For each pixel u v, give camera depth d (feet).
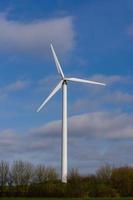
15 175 361.30
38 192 319.06
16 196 319.06
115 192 321.11
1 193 321.11
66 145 331.16
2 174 357.41
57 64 334.24
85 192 314.14
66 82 333.62
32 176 368.48
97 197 303.68
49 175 375.86
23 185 333.42
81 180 341.82
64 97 333.01
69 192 313.32
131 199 280.10
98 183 333.21
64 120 332.19
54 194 314.55
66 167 329.93
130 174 343.87
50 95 326.85
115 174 346.74
